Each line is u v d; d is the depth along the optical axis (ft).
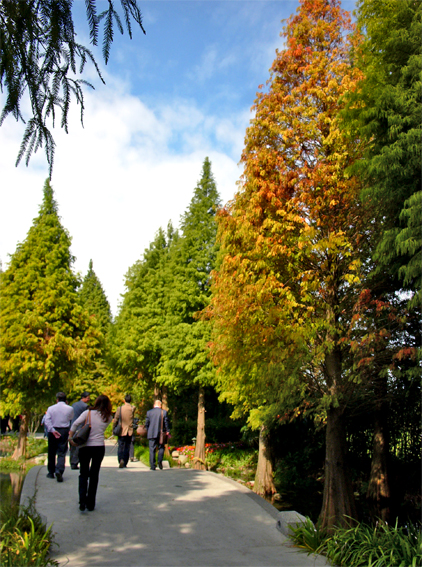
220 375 44.39
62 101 10.84
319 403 30.60
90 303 160.15
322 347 28.66
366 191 23.84
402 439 43.70
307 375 31.53
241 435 74.33
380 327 28.81
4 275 61.52
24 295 60.85
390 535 18.54
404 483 39.09
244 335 32.55
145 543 18.39
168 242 94.68
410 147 21.09
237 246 34.27
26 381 59.36
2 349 56.95
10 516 17.13
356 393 30.76
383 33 24.06
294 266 31.27
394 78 23.81
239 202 34.45
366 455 48.44
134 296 86.38
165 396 77.25
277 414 35.63
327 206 30.89
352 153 29.66
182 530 20.52
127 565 15.79
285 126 33.35
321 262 31.48
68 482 28.94
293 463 54.60
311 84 32.55
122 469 38.14
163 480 32.30
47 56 10.59
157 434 38.55
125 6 9.80
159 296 78.84
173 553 17.35
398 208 24.50
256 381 35.47
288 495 48.08
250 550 18.29
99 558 16.38
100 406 23.44
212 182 66.59
